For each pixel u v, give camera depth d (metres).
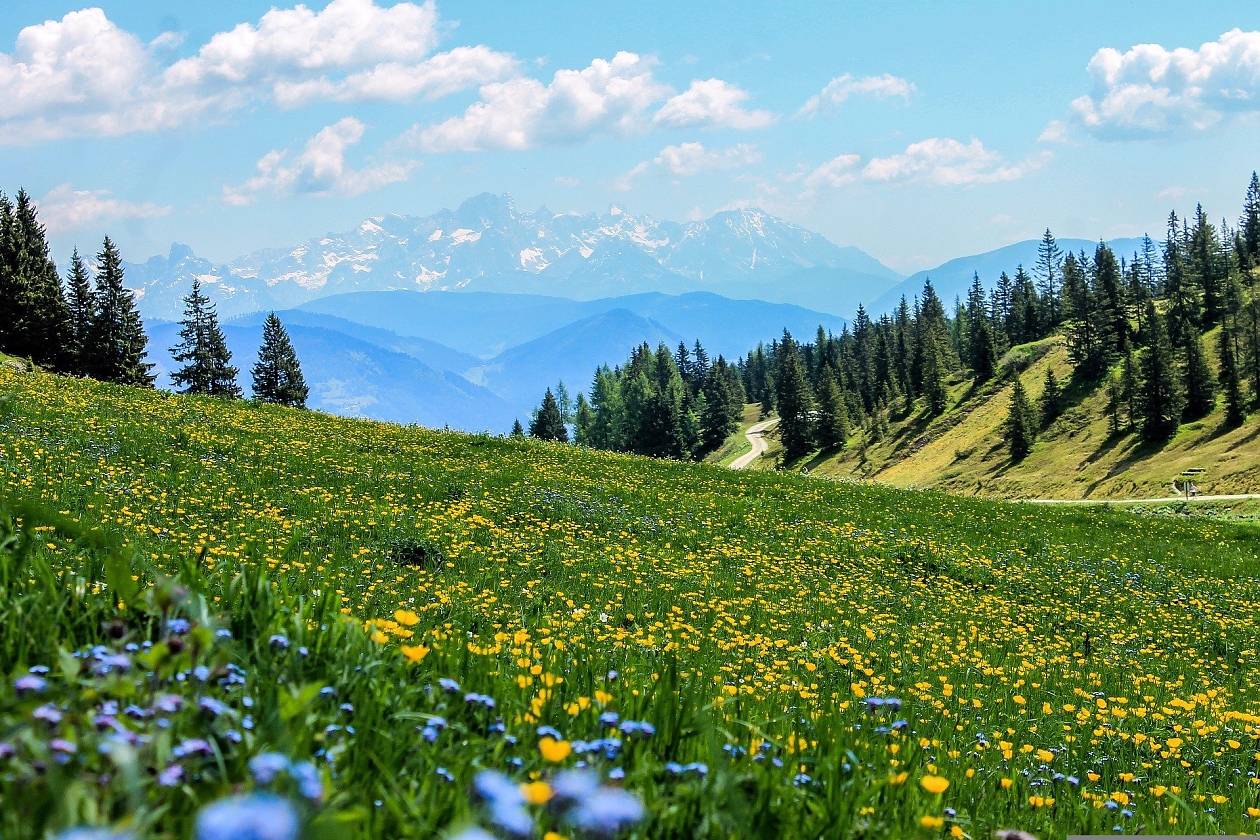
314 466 25.39
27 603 4.60
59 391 32.56
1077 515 37.34
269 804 1.40
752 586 18.88
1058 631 19.19
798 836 3.39
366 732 3.59
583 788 2.01
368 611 9.09
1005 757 7.51
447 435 38.47
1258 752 9.76
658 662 9.03
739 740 4.61
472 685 4.64
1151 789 7.30
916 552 25.19
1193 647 19.08
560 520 23.02
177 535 14.49
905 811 4.12
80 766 2.61
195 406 35.25
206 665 3.48
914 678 11.95
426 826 2.82
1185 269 180.12
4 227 79.56
